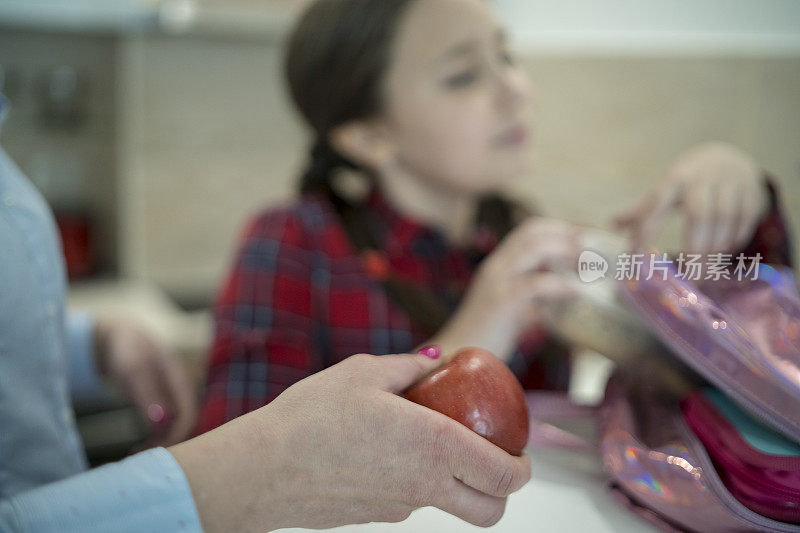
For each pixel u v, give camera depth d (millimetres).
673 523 311
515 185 750
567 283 428
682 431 321
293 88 667
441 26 552
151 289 1760
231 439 257
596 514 322
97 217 1785
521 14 809
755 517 282
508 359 511
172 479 245
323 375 277
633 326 369
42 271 392
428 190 661
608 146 696
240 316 625
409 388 292
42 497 242
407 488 264
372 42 572
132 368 556
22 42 1608
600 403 434
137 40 1709
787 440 297
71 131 1705
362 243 677
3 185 388
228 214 1904
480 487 264
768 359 292
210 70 1793
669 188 405
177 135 1804
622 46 700
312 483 258
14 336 357
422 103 564
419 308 639
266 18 1358
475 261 688
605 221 660
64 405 419
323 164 720
